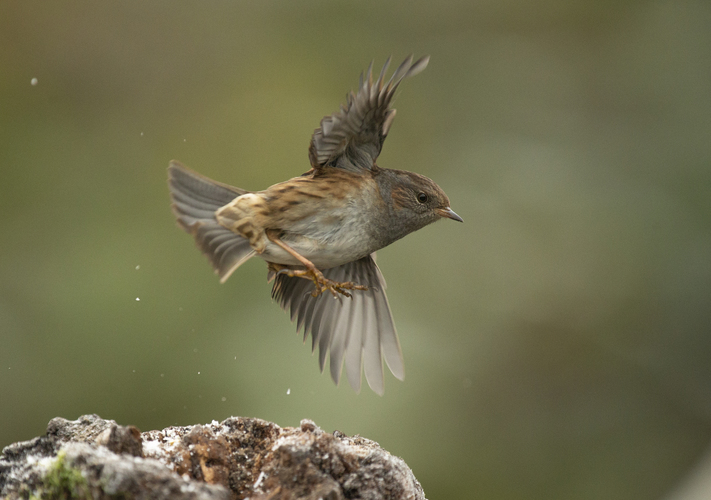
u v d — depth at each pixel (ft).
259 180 50.37
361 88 20.97
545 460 41.39
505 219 45.91
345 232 22.56
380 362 24.76
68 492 14.51
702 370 43.32
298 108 52.11
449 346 41.57
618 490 40.88
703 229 44.73
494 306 43.96
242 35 53.72
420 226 24.72
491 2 54.60
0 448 35.70
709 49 49.67
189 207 21.89
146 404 36.96
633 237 44.86
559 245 45.11
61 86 50.03
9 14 50.19
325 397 36.22
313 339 25.13
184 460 16.40
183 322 38.42
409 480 16.62
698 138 47.44
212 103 51.88
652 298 44.27
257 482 16.42
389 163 50.52
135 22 52.26
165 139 50.26
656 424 42.73
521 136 50.37
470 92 52.54
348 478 16.19
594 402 42.93
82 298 38.70
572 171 47.80
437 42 54.39
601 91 51.11
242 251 21.54
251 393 36.27
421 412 38.45
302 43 54.24
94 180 46.42
